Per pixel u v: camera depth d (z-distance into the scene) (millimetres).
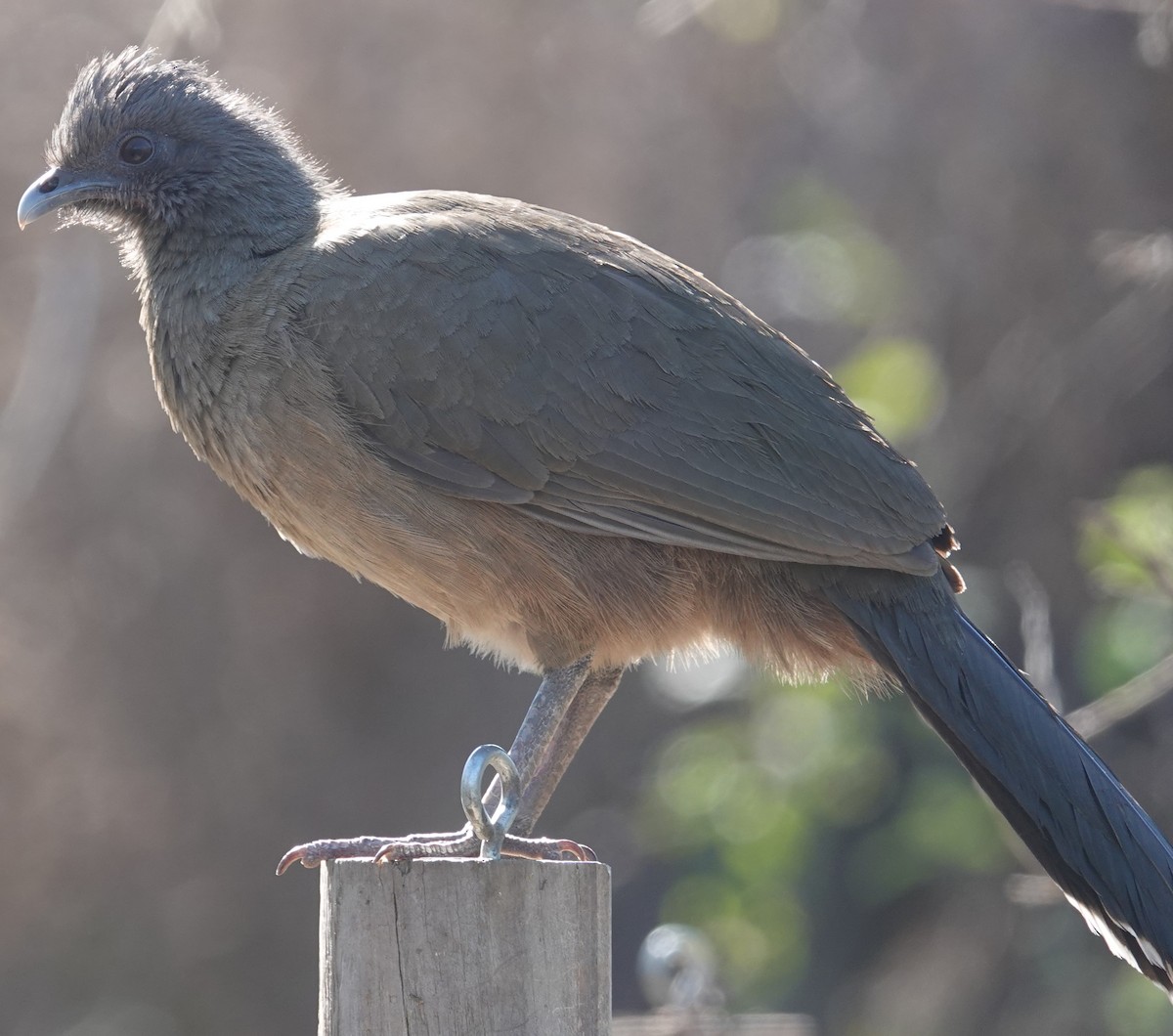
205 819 16859
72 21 16141
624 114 16719
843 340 16234
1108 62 14602
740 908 13836
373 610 17203
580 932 5801
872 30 15945
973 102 15289
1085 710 10094
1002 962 14164
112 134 8375
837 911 14383
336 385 7602
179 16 12375
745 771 14055
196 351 7855
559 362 7617
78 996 16406
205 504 16844
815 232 16156
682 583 7715
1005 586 14219
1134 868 7125
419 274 7684
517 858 6328
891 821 13789
